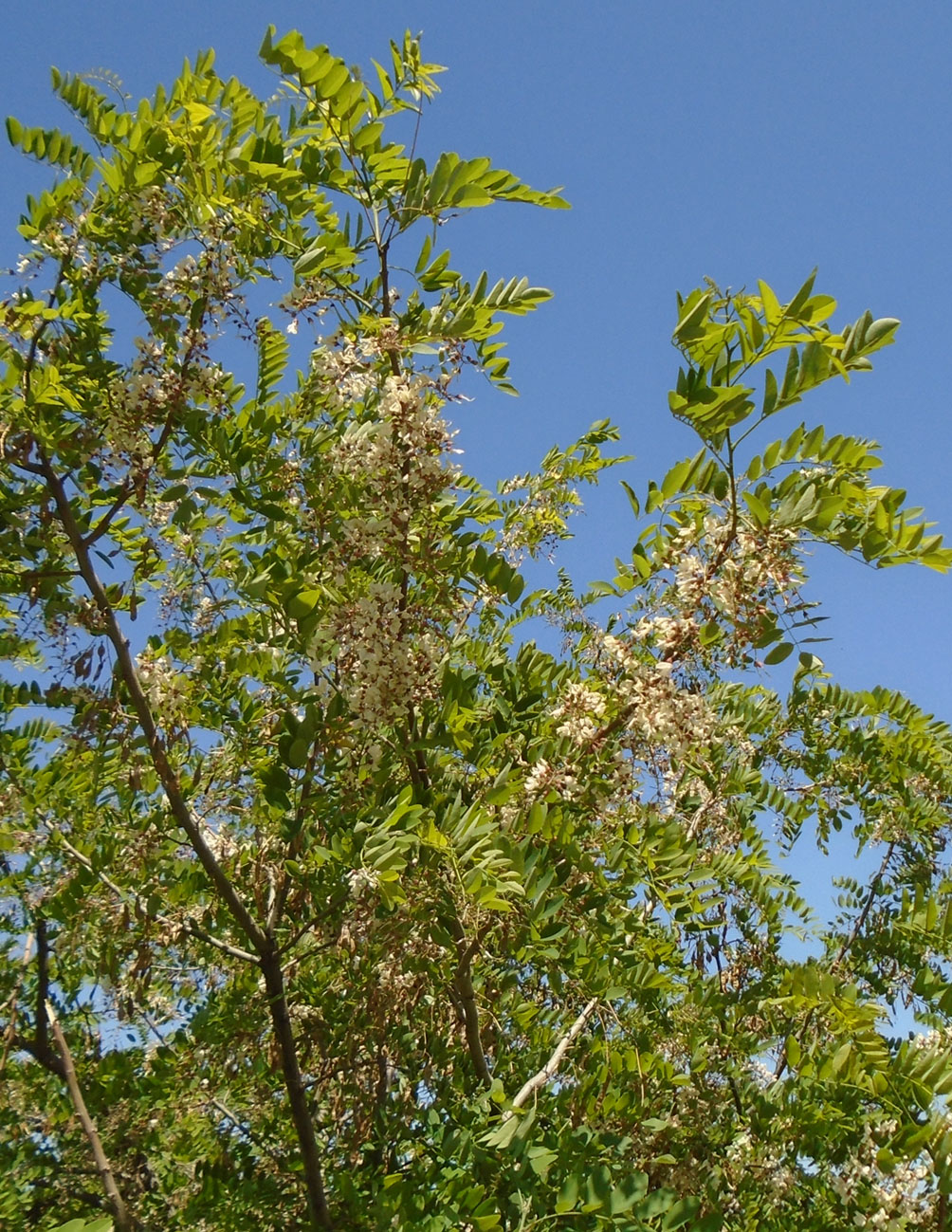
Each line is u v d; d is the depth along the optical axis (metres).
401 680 4.00
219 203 4.27
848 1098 4.49
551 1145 3.94
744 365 3.09
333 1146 5.43
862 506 3.18
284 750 4.36
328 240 4.21
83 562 4.54
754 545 3.35
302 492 4.55
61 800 5.09
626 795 3.95
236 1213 4.99
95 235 4.39
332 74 4.01
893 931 5.36
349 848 4.14
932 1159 3.53
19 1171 5.97
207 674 4.82
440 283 4.32
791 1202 4.82
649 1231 3.20
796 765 6.28
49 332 4.50
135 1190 5.98
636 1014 4.63
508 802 3.96
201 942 5.60
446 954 4.25
